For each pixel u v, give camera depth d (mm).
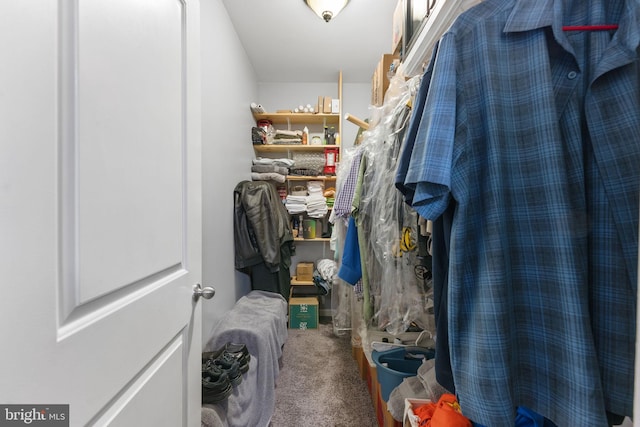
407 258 1014
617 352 445
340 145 2564
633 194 438
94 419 472
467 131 517
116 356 523
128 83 566
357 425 1321
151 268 644
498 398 458
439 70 539
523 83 503
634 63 444
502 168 500
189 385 830
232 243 1862
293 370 1783
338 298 2092
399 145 1025
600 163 461
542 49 489
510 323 489
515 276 508
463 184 508
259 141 2443
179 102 797
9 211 344
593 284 469
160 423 676
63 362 411
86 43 456
